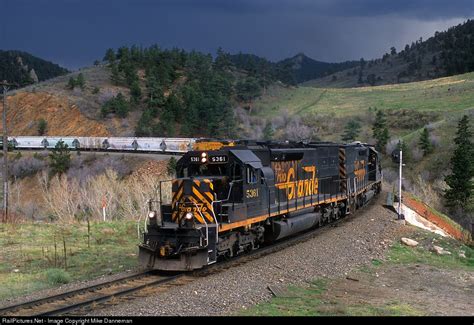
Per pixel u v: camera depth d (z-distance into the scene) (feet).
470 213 159.33
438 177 213.25
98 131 304.91
